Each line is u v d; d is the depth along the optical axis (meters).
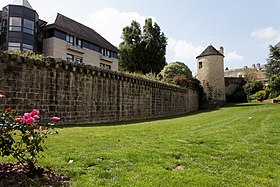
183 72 33.09
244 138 7.66
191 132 9.08
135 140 7.23
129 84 17.33
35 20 30.72
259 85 37.62
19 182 3.44
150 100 20.23
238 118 14.71
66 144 6.19
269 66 44.25
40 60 10.55
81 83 12.88
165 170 4.36
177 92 26.00
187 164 4.84
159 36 48.59
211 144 6.74
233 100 38.53
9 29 29.31
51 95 11.12
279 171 4.57
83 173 4.09
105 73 14.62
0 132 3.58
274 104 27.73
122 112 16.33
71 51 32.59
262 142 7.09
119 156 5.12
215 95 34.56
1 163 4.18
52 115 11.13
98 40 37.31
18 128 3.67
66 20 33.78
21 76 9.82
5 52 9.27
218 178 4.09
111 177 3.96
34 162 4.03
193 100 31.55
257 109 22.33
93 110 13.69
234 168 4.69
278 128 9.73
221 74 35.44
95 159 4.84
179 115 22.78
